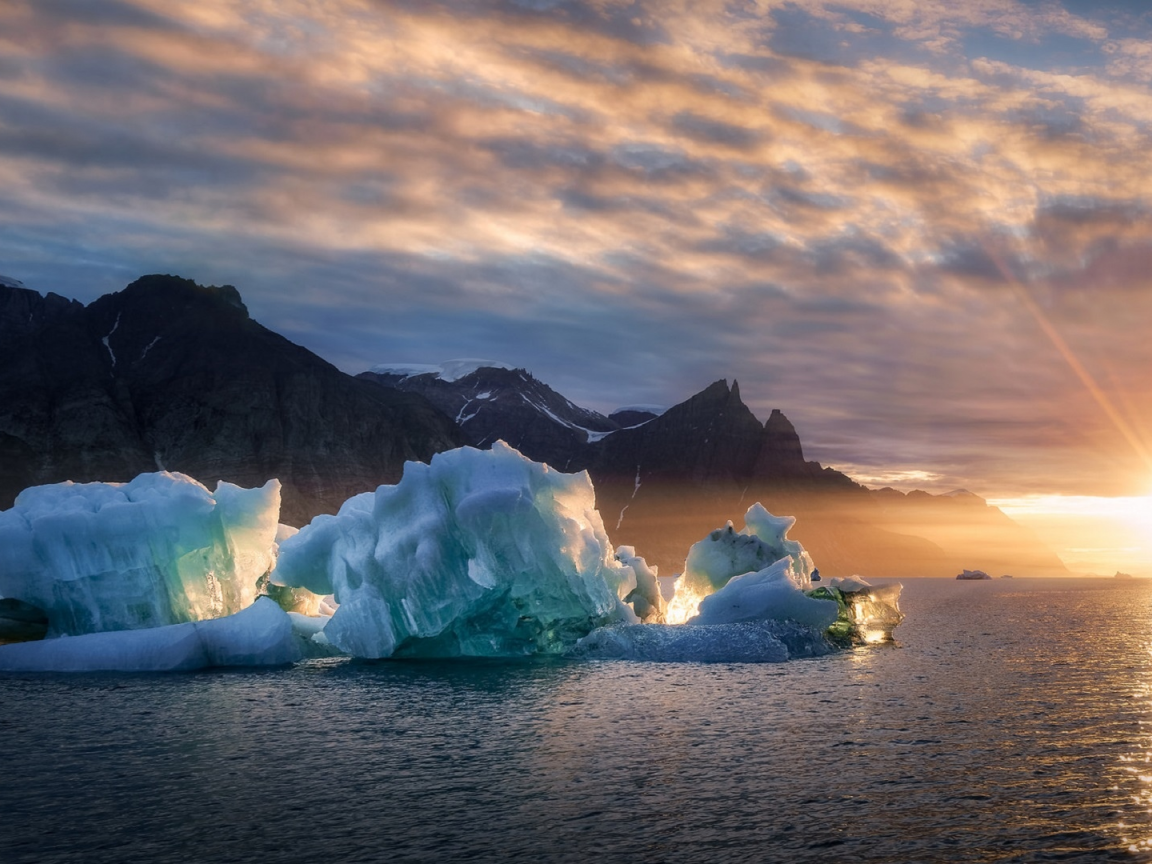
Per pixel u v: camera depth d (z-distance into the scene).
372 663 38.06
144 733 23.70
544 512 39.06
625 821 16.23
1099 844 15.12
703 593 48.41
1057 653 46.06
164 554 39.31
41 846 15.16
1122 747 21.92
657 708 27.03
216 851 14.90
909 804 17.20
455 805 17.20
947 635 59.72
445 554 36.72
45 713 26.58
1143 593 175.38
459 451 38.44
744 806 17.09
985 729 24.03
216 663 37.53
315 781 18.92
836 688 31.03
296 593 45.72
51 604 38.72
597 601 40.31
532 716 25.77
